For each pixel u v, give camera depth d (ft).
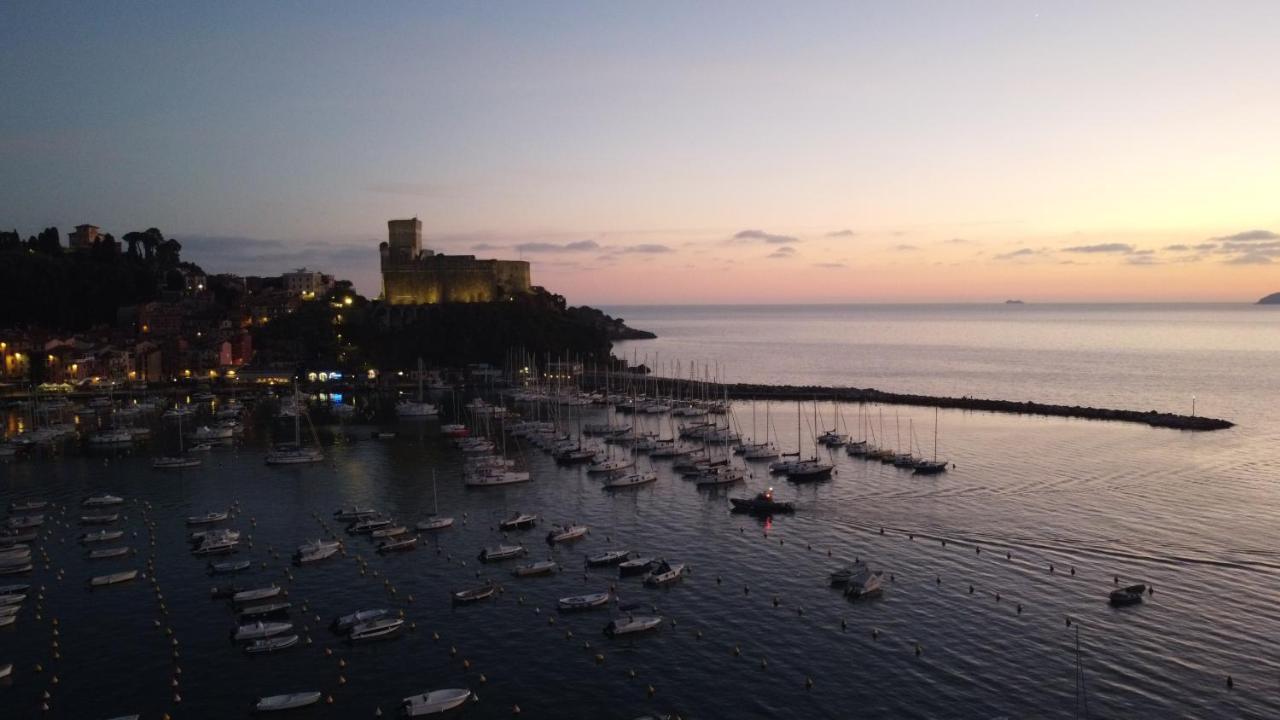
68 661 270.67
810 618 299.79
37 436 655.35
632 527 412.16
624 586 332.60
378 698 248.52
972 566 347.97
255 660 271.28
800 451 597.93
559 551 376.07
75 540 392.27
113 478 525.75
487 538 395.55
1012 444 623.77
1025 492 469.16
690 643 281.95
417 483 509.35
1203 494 460.14
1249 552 359.66
